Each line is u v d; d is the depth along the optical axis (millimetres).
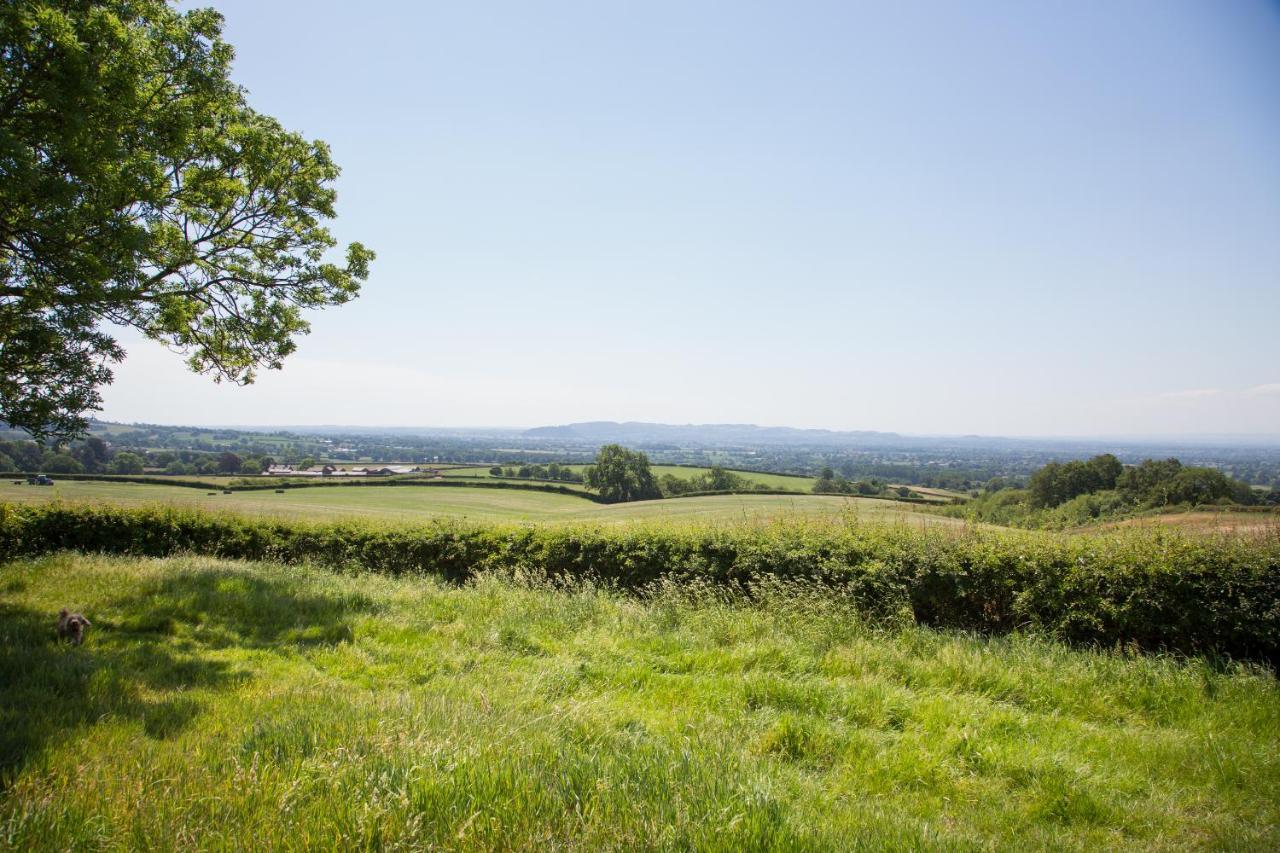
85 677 5039
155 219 11383
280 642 6902
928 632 7641
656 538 11023
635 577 10969
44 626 6754
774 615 8094
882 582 8750
